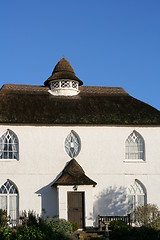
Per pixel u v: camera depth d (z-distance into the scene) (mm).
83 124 36938
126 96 41844
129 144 38094
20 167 35500
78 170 35312
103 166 36906
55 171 36000
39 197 35312
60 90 41062
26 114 36438
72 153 36844
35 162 35812
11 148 35906
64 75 41312
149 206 32406
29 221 28219
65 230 28344
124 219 34406
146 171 37531
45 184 35625
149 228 29203
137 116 38281
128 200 37094
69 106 38625
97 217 35750
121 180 36938
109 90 42625
